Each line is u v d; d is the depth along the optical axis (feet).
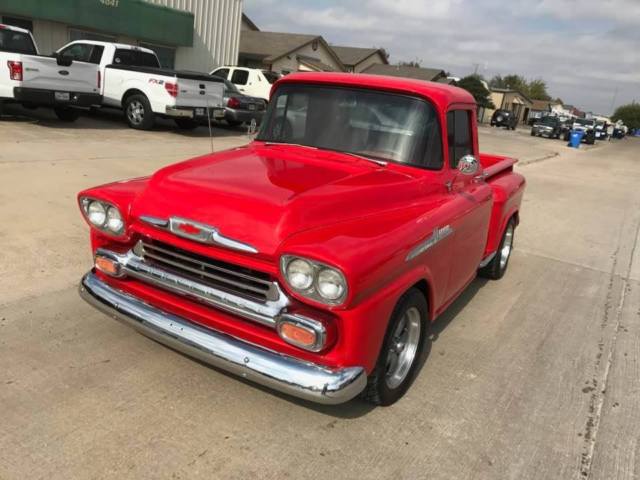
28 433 9.36
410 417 10.93
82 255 17.22
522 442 10.53
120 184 11.24
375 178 11.29
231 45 80.18
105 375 11.25
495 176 18.60
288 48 122.31
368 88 12.76
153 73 44.65
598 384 13.04
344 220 9.79
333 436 10.10
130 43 65.87
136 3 62.49
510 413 11.46
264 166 11.35
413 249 10.00
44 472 8.56
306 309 8.96
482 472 9.59
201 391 11.03
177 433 9.75
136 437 9.54
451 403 11.59
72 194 23.34
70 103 40.88
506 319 16.43
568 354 14.48
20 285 14.82
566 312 17.48
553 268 22.18
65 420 9.78
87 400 10.40
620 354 14.78
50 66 38.96
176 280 9.89
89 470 8.70
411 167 12.19
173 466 8.96
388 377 10.92
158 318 10.07
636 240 28.91
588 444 10.68
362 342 8.99
